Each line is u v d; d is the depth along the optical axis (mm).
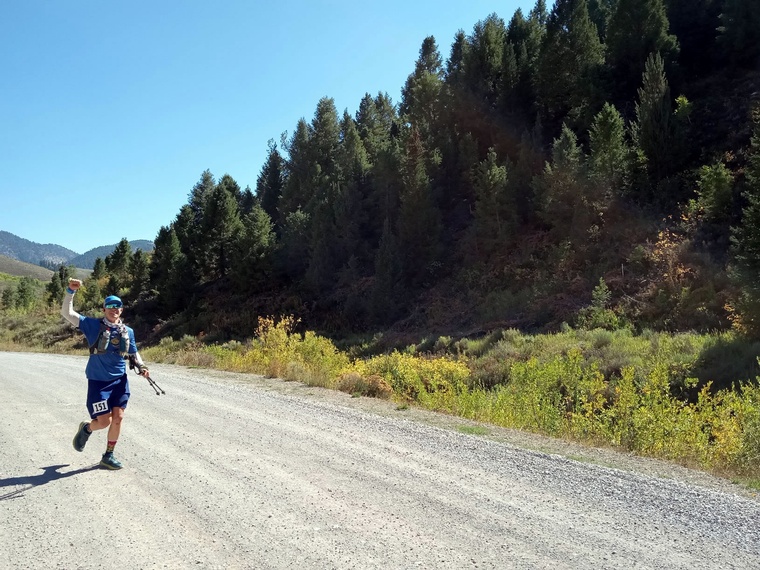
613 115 26172
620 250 24312
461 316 26594
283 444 6180
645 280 21859
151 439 6254
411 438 6832
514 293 26266
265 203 59969
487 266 29094
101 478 4742
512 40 43219
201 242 44500
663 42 33812
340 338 29531
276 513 3986
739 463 6559
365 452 5941
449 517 4023
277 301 35875
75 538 3461
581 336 19438
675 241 22875
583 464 5914
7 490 4371
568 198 26578
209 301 40156
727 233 21938
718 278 19688
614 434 7977
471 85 38719
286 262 38656
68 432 6527
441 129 38281
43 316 49562
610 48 35938
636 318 20219
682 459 6820
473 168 33281
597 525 3986
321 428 7211
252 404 9109
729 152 26188
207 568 3078
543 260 26812
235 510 4023
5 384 11328
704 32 35969
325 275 35000
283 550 3346
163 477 4801
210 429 6895
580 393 11914
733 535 3879
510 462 5809
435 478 5035
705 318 18344
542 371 12922
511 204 29453
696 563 3361
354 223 35906
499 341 20938
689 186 25609
